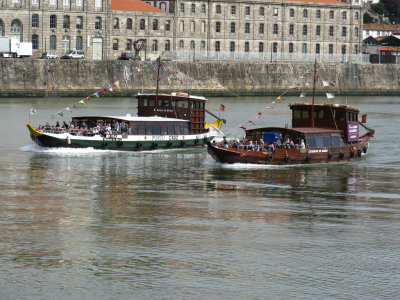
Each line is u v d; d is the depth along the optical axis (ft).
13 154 566.77
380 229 343.87
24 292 262.67
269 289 267.59
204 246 311.88
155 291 264.72
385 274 282.56
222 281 273.95
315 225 349.61
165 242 316.60
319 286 270.67
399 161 568.00
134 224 346.33
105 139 589.32
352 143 583.17
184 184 454.40
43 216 360.48
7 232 328.49
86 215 363.97
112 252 302.45
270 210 381.19
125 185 448.65
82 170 501.15
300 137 543.80
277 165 530.27
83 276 276.62
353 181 474.90
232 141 558.15
